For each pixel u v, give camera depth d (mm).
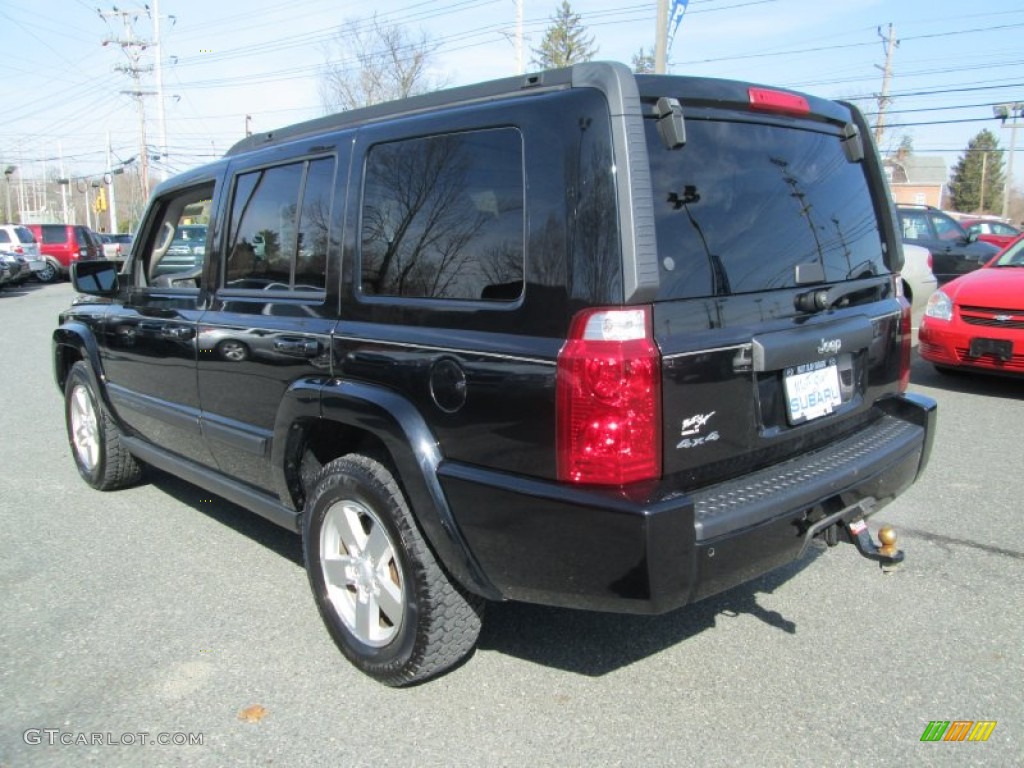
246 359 3545
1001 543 4172
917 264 10039
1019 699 2863
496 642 3320
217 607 3660
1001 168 84062
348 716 2832
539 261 2420
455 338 2625
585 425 2301
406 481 2740
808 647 3234
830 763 2549
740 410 2604
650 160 2473
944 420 6562
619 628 3422
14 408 7945
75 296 21172
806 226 2979
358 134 3135
